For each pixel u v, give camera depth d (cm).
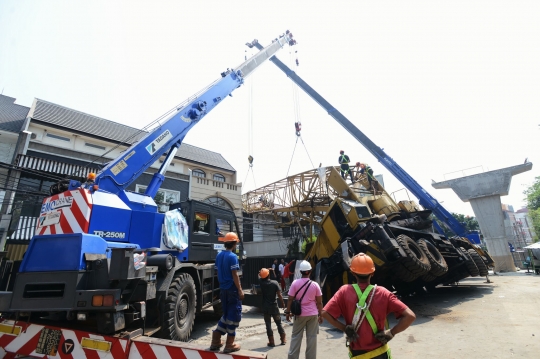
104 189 636
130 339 397
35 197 1265
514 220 8281
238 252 911
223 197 2023
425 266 874
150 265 548
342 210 992
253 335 704
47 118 1584
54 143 1482
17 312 444
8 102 1783
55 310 413
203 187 1953
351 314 278
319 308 459
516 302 938
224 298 491
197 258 738
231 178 2316
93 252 466
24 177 1270
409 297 1170
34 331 439
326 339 640
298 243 2080
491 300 996
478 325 682
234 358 344
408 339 605
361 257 301
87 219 510
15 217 1214
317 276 931
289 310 477
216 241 823
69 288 421
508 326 659
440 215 1897
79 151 1505
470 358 485
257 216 2303
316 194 1524
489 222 2636
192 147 2416
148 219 619
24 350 434
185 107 916
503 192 2580
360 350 265
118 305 416
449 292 1253
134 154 732
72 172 1382
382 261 838
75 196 527
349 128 1909
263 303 622
